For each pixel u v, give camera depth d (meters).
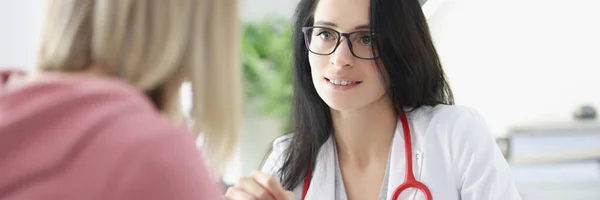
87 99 0.50
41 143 0.47
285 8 3.47
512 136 1.99
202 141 0.58
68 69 0.55
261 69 3.15
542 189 1.87
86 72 0.54
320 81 0.95
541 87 2.19
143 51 0.54
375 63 0.93
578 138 2.00
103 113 0.49
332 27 0.93
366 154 1.03
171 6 0.55
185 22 0.55
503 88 2.19
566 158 1.97
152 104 0.58
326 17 0.94
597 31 2.16
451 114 1.02
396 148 1.01
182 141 0.50
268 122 3.17
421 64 0.98
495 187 0.95
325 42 0.95
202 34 0.56
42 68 0.56
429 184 0.98
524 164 1.97
